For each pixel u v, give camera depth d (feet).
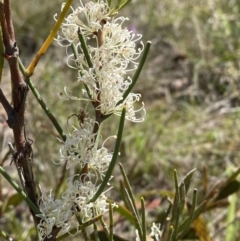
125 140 2.64
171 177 2.54
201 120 2.99
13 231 1.87
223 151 2.68
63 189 1.61
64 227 0.75
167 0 4.04
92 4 0.74
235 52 3.41
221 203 1.29
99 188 0.72
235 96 3.21
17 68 0.73
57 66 3.45
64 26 0.76
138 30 3.84
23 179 0.79
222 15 3.52
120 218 1.54
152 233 0.94
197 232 1.28
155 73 3.58
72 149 0.74
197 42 3.63
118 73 0.75
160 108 3.15
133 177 2.40
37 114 2.46
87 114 0.76
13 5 4.09
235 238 1.82
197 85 3.30
